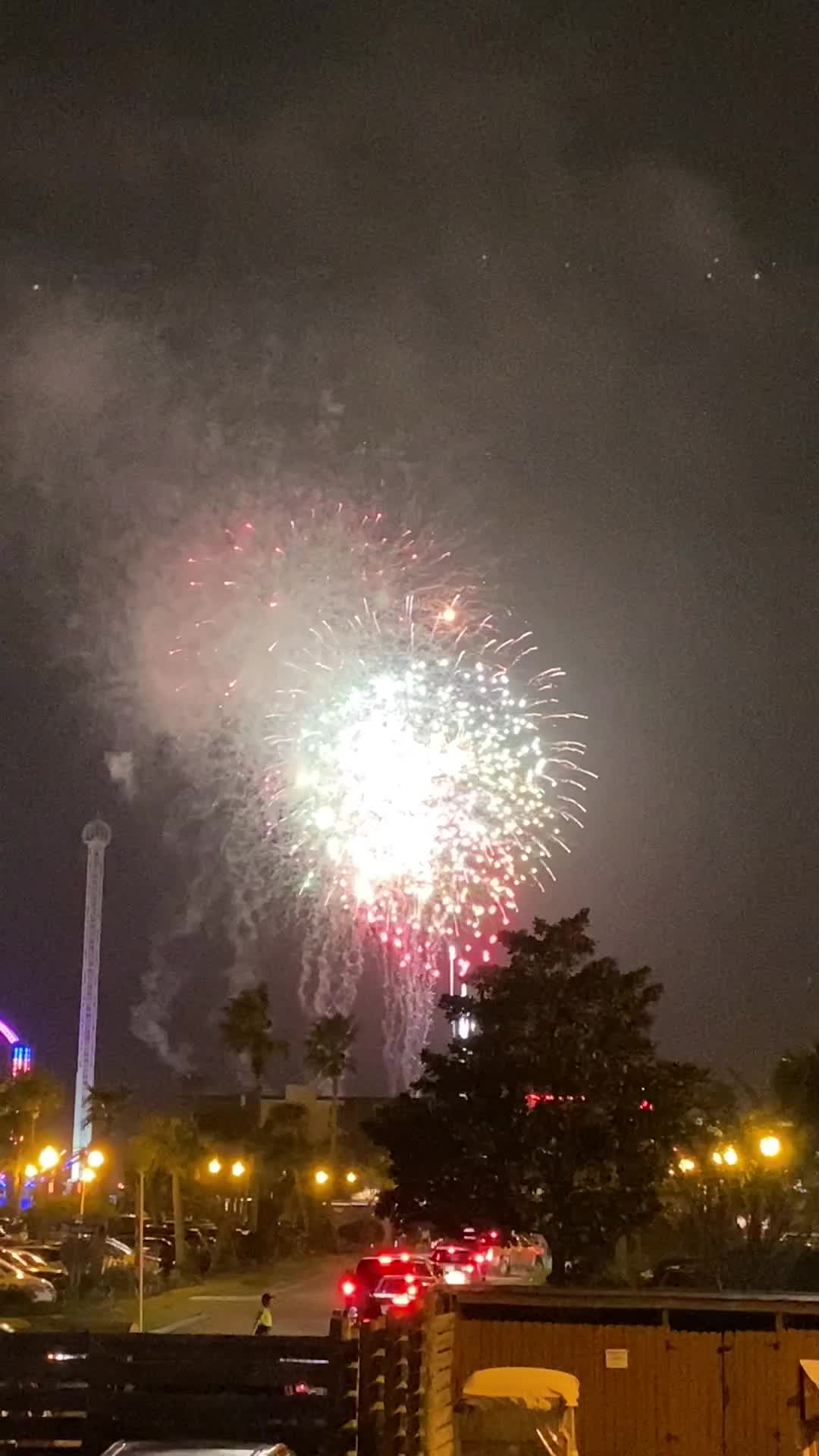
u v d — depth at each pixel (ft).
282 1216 244.42
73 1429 53.62
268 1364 53.62
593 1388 61.67
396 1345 51.19
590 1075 99.04
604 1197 97.50
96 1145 219.20
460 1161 98.78
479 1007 102.58
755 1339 61.41
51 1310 134.62
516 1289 63.10
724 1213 123.24
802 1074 145.28
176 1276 172.76
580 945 102.94
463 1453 51.80
